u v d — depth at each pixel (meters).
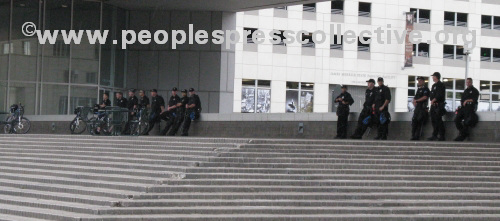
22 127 40.31
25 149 28.53
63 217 17.39
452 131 30.97
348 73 81.81
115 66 53.66
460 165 23.69
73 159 25.80
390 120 31.77
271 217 17.86
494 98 88.19
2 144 30.44
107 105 40.44
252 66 78.25
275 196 19.69
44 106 51.50
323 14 80.75
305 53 80.25
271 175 21.33
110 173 22.64
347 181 21.23
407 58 81.62
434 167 23.30
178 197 19.25
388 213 19.12
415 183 21.61
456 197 20.84
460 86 87.12
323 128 35.56
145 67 54.19
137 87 54.28
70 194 20.36
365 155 23.83
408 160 23.58
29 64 51.31
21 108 40.47
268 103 79.00
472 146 26.06
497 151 25.58
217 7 51.94
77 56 52.28
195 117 37.84
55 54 51.81
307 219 18.03
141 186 19.92
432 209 19.45
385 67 83.38
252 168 21.84
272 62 79.00
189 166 22.17
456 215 19.09
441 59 86.12
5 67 50.91
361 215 18.64
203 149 24.16
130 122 35.34
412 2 85.00
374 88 31.92
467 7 87.12
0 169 24.81
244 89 78.19
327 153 23.78
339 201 19.59
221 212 18.28
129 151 25.80
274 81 79.06
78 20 52.12
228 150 23.45
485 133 29.97
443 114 30.23
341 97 33.66
